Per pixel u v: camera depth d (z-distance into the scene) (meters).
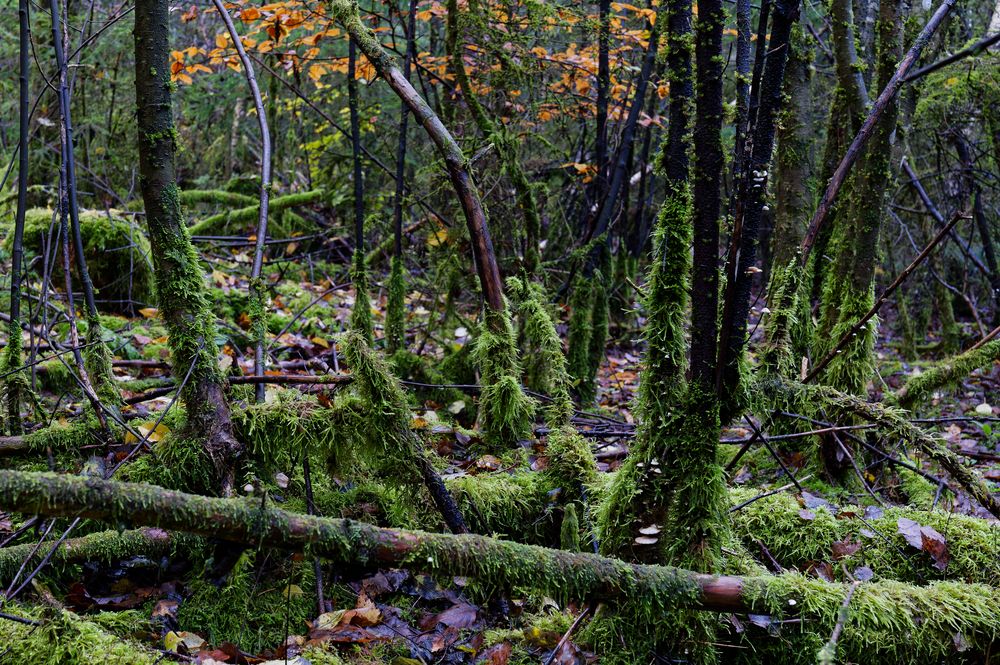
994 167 7.37
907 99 4.20
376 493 2.80
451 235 4.16
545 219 6.09
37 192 6.68
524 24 4.76
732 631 2.20
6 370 2.57
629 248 6.75
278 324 4.95
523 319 3.85
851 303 3.21
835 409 2.66
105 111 7.35
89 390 2.47
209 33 7.22
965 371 3.31
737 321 2.09
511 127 4.64
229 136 8.21
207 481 2.41
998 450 4.06
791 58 3.62
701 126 2.02
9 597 2.02
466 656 2.30
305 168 8.66
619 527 2.29
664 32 2.20
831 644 1.74
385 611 2.45
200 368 2.44
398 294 4.11
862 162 3.17
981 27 6.41
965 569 2.46
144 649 1.97
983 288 7.46
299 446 2.49
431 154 4.99
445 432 3.43
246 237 6.81
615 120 5.82
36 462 2.58
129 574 2.41
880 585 2.19
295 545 1.87
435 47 6.42
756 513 2.72
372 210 7.14
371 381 2.43
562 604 2.04
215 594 2.33
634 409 2.29
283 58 4.22
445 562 1.93
